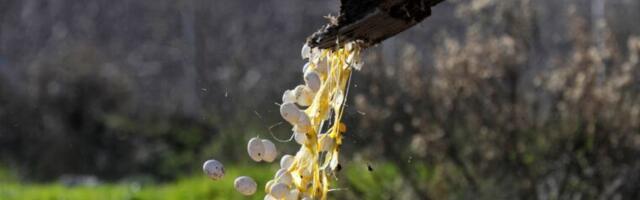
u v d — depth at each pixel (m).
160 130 18.78
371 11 2.65
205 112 18.33
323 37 2.73
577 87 7.35
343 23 2.69
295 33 22.06
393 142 7.64
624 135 7.31
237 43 21.38
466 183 7.59
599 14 14.94
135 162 17.77
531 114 7.64
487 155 7.48
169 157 17.78
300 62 19.78
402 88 7.77
